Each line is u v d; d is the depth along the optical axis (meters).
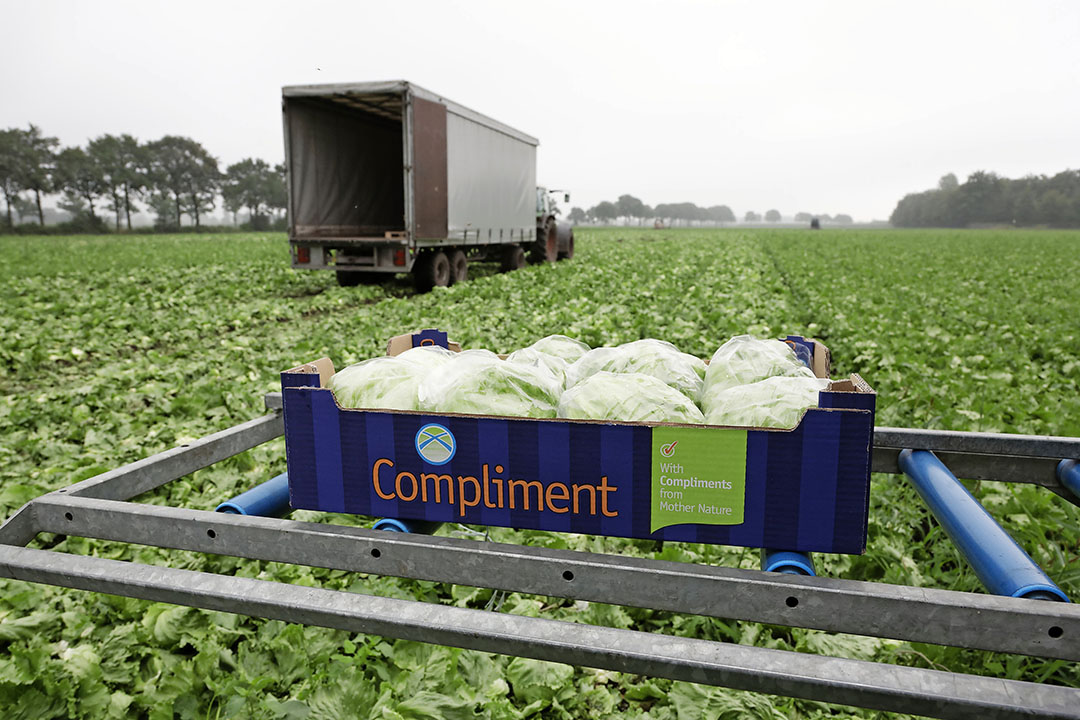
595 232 77.88
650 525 1.88
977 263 25.20
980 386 6.72
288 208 13.70
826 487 1.75
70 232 88.75
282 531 1.93
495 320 10.55
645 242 43.62
